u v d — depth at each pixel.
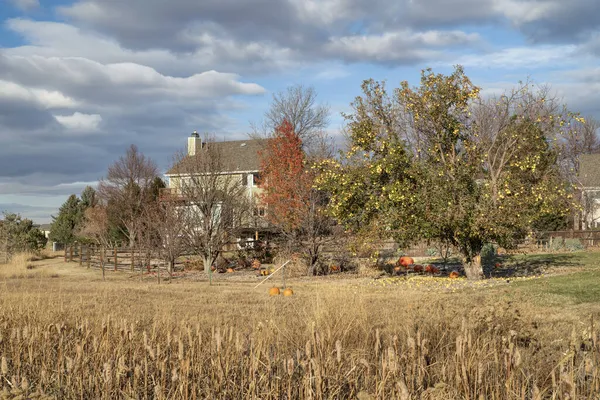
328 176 22.81
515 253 31.45
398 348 7.80
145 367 6.61
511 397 5.98
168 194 30.03
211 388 6.52
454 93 21.23
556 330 9.23
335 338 8.51
